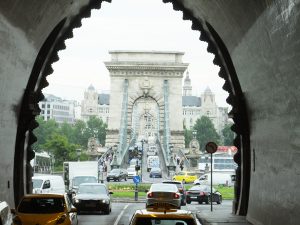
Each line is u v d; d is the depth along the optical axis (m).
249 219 21.88
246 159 23.47
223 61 24.45
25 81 21.70
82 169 49.44
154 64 128.50
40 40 21.25
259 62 17.66
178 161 93.62
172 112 128.50
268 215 18.11
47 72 24.56
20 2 15.76
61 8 20.69
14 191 22.66
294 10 12.46
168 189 28.34
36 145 137.62
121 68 128.88
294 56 13.51
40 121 176.62
